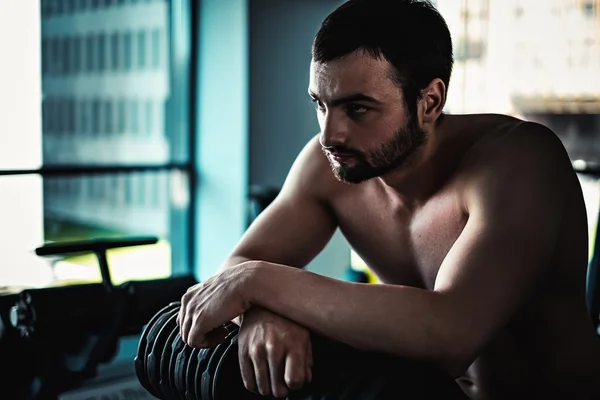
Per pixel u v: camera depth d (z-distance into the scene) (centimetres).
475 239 81
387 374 69
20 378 146
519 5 346
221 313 77
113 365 291
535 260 82
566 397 102
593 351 102
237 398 77
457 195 91
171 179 372
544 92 347
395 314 73
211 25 370
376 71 77
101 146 342
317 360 73
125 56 346
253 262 81
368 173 82
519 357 101
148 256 366
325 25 79
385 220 101
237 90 364
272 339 74
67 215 331
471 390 105
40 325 132
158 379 84
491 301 77
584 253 99
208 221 379
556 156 91
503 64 351
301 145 386
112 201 346
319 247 110
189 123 376
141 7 351
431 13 84
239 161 366
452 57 87
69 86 327
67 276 318
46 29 318
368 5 79
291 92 379
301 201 107
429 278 98
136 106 355
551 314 99
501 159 87
